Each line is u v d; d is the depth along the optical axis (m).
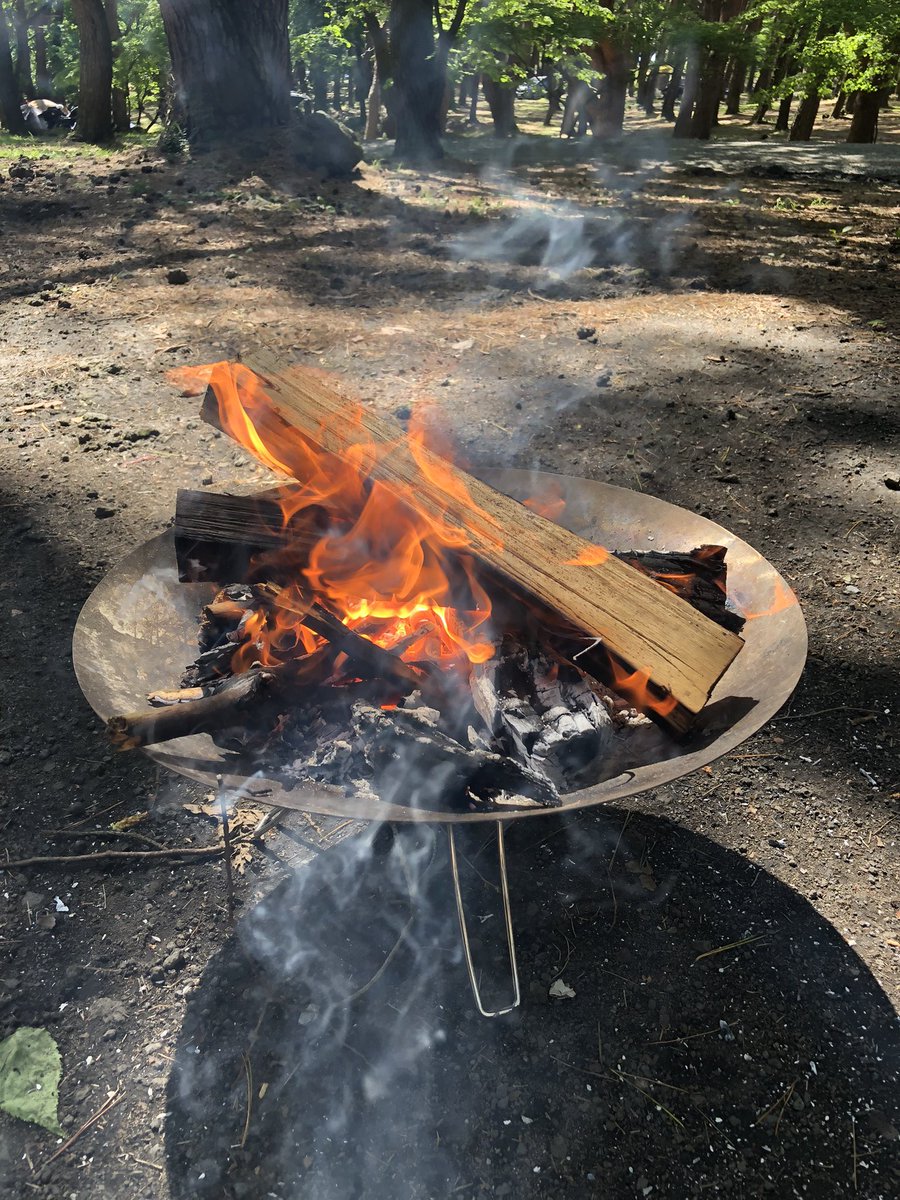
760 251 8.52
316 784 1.73
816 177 13.30
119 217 9.05
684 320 6.56
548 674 2.08
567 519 2.71
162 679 2.10
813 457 4.54
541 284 7.43
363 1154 1.80
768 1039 2.01
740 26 16.39
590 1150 1.81
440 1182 1.76
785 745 2.84
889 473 4.38
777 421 4.91
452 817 1.54
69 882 2.37
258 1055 1.97
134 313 6.50
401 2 12.91
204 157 10.97
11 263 7.70
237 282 7.21
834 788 2.68
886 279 7.62
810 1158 1.81
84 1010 2.06
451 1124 1.85
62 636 3.25
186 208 9.36
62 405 5.05
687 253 8.43
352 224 9.07
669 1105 1.89
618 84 18.19
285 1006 2.06
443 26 14.66
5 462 4.43
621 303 7.00
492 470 2.74
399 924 2.26
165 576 2.32
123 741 1.72
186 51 11.08
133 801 2.61
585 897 2.34
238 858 2.43
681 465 4.46
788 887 2.38
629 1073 1.94
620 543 2.61
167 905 2.30
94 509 4.02
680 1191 1.75
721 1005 2.08
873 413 5.00
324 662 1.95
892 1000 2.10
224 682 1.96
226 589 2.44
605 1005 2.08
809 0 14.88
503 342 6.07
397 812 1.53
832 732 2.88
